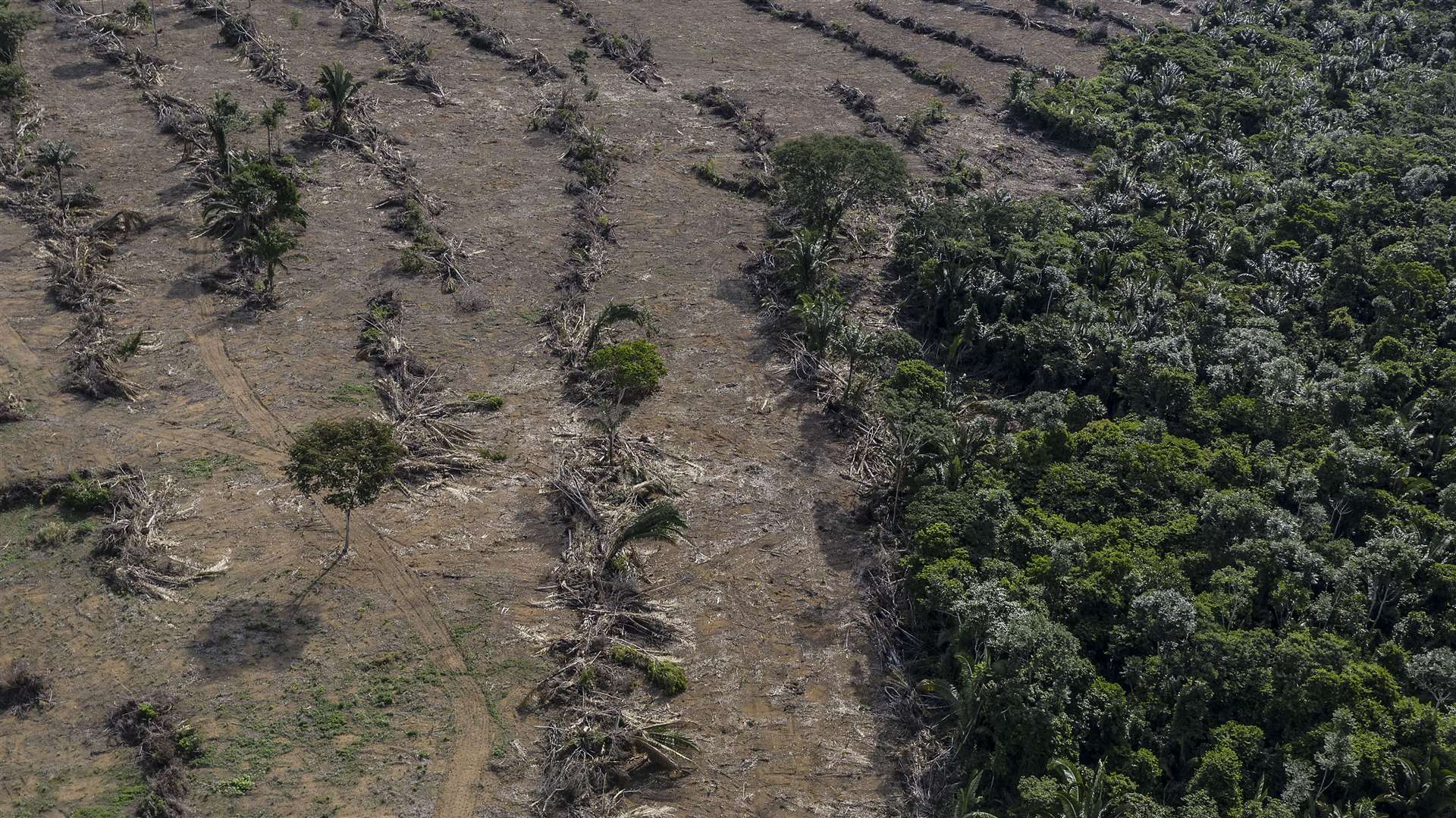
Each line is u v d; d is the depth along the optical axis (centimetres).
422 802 3931
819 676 4562
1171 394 5806
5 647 4350
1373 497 5312
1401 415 5903
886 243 7388
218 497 5066
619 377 5712
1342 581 4788
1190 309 6525
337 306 6341
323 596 4659
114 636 4419
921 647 4672
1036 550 4853
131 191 7125
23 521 4897
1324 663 4356
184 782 3891
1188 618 4419
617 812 3959
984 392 6181
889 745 4319
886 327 6588
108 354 5738
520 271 6812
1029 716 4078
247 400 5628
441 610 4650
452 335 6219
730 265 7081
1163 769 4141
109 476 5119
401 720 4206
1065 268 6781
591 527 5050
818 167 6775
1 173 7100
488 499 5212
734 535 5162
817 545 5153
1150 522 5097
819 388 6031
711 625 4731
